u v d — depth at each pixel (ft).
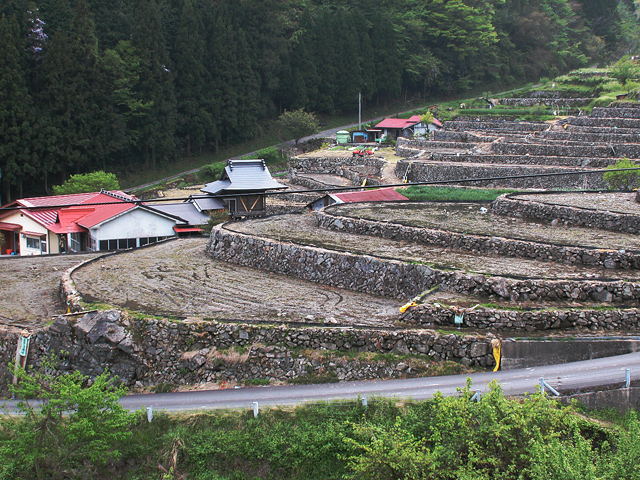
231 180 131.54
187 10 234.38
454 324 58.59
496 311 57.77
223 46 240.73
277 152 249.55
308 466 46.44
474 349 54.54
